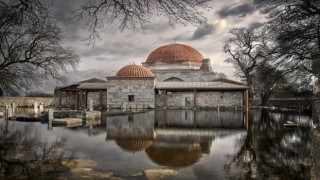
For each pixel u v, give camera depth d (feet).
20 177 21.74
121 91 150.92
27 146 35.65
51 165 25.54
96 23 22.11
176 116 95.09
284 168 25.21
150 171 23.62
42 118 74.13
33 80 72.69
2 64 61.11
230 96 149.59
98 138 43.06
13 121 71.82
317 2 47.96
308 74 70.03
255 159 28.73
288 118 86.33
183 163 26.66
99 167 24.88
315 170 11.21
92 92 163.94
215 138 44.09
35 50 67.31
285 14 53.36
